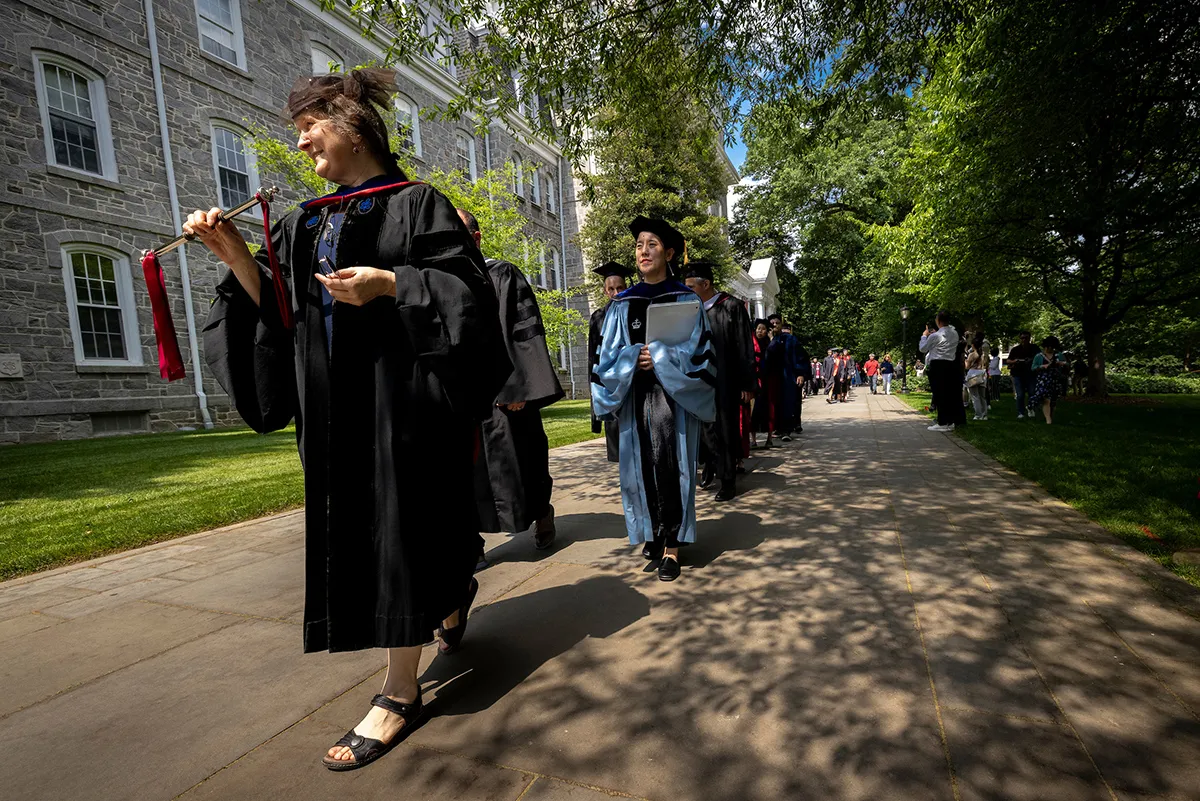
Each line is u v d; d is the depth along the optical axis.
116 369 11.70
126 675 2.05
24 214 10.55
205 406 13.10
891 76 5.94
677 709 1.73
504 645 2.20
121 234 11.89
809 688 1.81
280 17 14.95
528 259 14.88
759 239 37.59
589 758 1.52
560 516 4.27
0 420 10.05
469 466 1.83
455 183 13.15
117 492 5.25
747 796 1.36
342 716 1.78
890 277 20.75
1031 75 6.59
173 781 1.49
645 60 6.09
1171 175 8.24
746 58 6.04
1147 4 5.39
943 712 1.66
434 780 1.46
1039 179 8.49
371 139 1.74
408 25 5.04
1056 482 4.48
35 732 1.72
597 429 4.18
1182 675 1.82
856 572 2.81
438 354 1.53
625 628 2.31
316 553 1.66
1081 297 16.44
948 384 8.59
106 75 11.66
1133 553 2.91
